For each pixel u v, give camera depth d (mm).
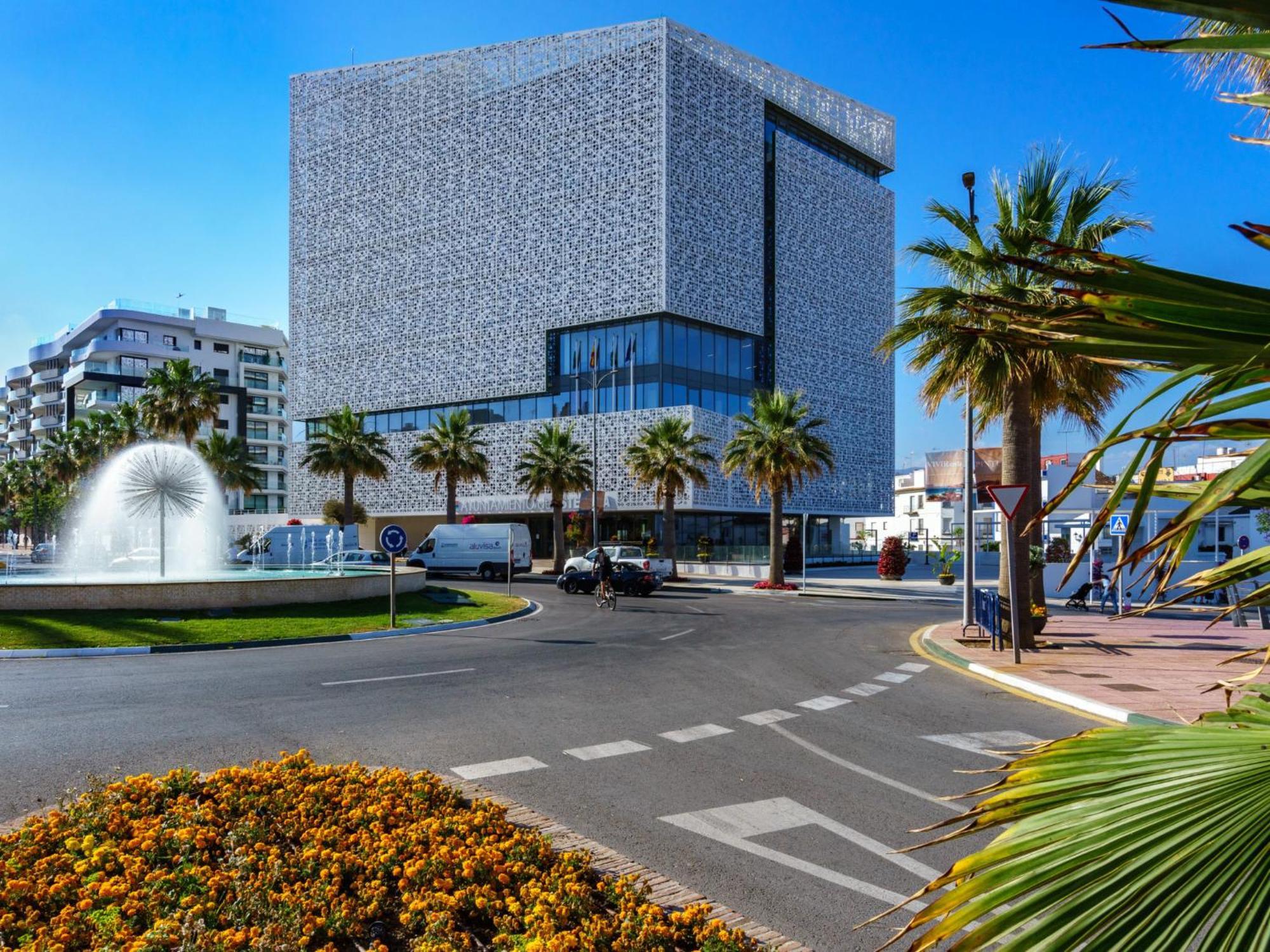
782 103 60562
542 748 8109
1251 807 1358
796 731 8953
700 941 3908
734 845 5602
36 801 6336
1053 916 1363
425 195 61125
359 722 9156
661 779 7094
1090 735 1635
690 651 15328
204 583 19516
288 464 84875
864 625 20562
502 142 57219
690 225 50906
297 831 5219
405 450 60938
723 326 52844
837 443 61969
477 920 4227
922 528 74312
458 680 11906
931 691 11570
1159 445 1431
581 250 52562
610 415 50594
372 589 23844
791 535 56094
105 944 3742
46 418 90750
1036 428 17516
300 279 67750
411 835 5035
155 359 78062
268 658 14211
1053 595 28312
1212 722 1709
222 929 3957
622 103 51281
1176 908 1278
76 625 16688
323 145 67000
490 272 57250
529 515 57156
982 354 14281
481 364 57344
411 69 62344
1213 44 1231
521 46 56781
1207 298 1306
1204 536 31031
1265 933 1197
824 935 4336
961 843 5664
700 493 47750
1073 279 1411
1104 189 14781
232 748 7977
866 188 67562
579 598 29312
